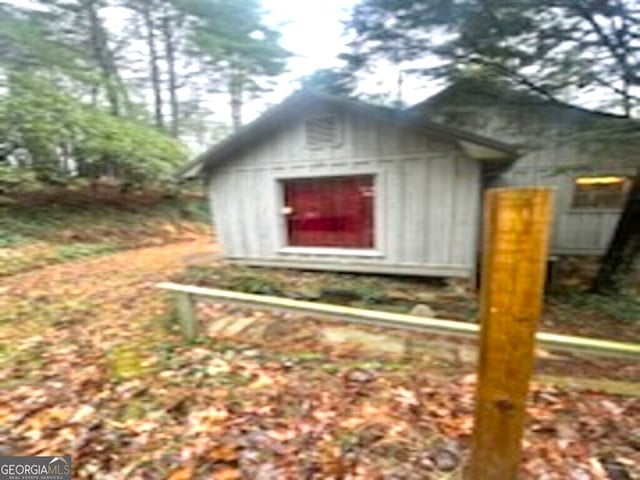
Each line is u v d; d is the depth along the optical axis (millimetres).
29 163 11695
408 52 5398
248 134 7652
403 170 6781
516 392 1803
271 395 3348
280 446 2695
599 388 3359
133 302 6109
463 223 6496
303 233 7883
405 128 6629
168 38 20859
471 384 3434
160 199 17094
